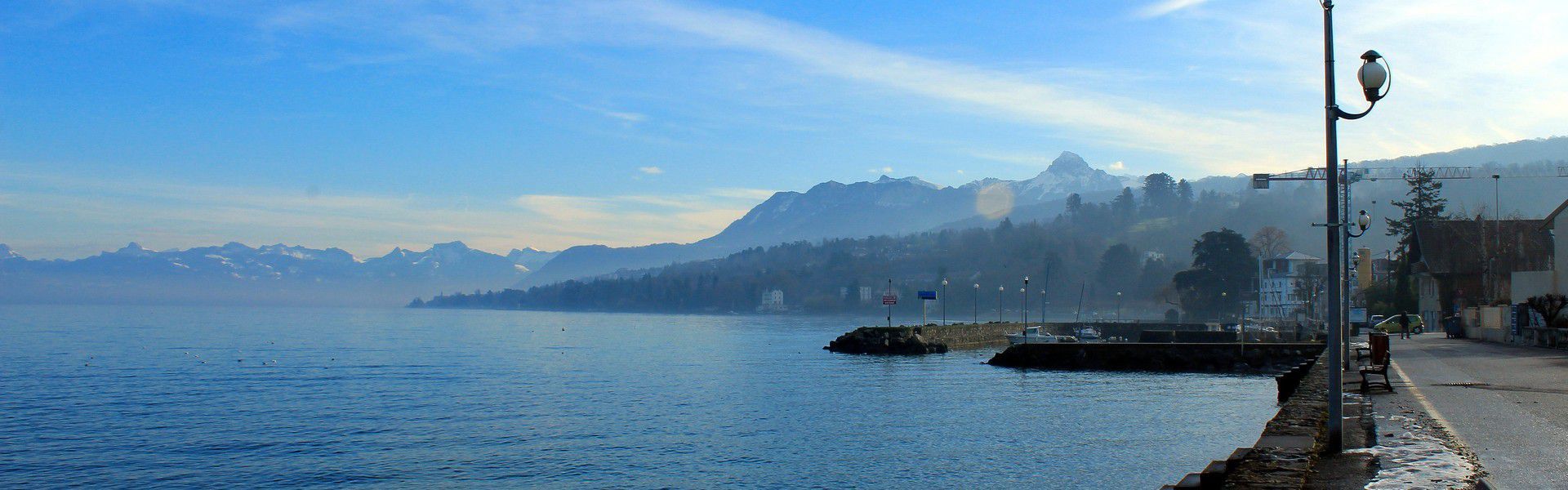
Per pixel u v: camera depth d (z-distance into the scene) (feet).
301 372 252.62
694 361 288.71
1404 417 65.72
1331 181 51.88
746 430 133.08
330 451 123.24
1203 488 44.73
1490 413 68.13
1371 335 95.61
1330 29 50.67
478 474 106.93
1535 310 176.96
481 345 416.46
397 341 450.30
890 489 93.45
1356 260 231.71
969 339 356.79
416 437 133.08
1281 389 120.67
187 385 216.74
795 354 314.55
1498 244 283.59
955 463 104.22
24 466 116.16
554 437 130.41
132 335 503.61
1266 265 522.06
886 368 249.34
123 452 124.16
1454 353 148.25
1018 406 153.48
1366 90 48.49
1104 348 240.94
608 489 98.32
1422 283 312.91
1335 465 48.65
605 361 295.07
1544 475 45.70
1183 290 528.22
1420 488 43.32
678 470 106.11
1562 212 182.70
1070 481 93.86
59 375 244.01
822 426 134.21
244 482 106.52
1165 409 146.00
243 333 541.75
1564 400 76.64
